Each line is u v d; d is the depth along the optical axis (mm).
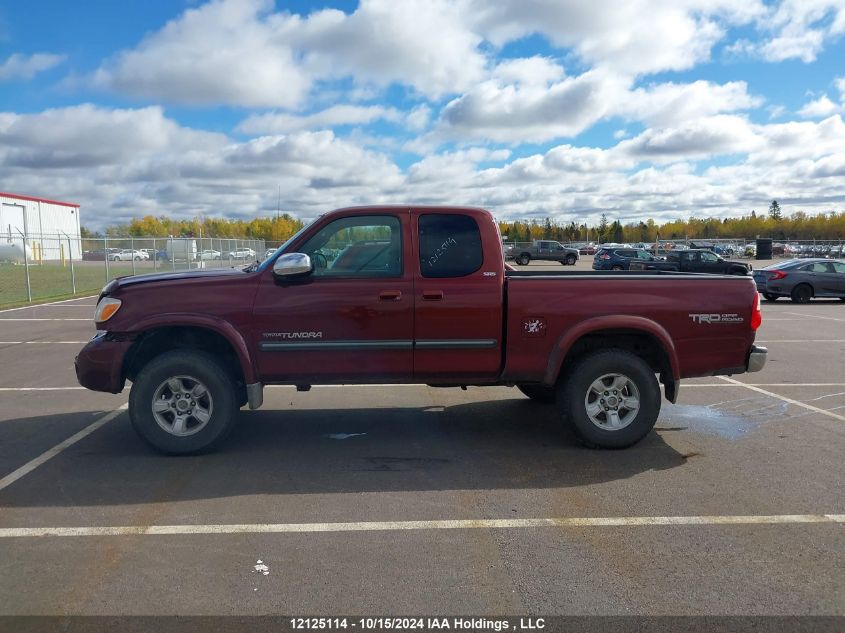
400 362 5840
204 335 6043
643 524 4426
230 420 5785
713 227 118938
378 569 3797
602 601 3459
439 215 5879
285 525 4395
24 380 9156
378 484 5164
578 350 6191
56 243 55000
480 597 3498
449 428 6773
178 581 3654
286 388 8750
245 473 5402
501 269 5867
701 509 4676
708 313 5984
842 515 4570
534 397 7875
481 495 4938
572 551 4031
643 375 5902
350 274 5797
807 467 5562
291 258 5562
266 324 5703
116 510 4633
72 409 7508
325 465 5609
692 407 7727
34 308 19062
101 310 5711
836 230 105000
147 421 5707
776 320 17188
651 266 32250
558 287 5863
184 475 5344
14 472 5398
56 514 4562
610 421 5996
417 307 5758
